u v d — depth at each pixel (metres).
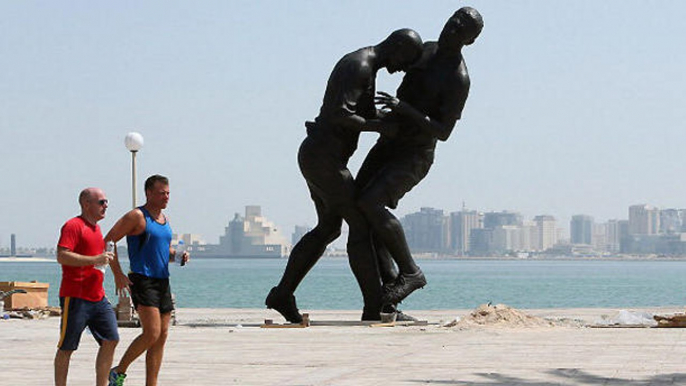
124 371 11.04
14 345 17.95
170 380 12.87
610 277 146.75
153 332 10.88
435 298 65.69
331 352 16.52
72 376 13.44
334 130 22.03
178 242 11.21
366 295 23.11
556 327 21.67
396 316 23.30
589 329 21.22
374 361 15.05
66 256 10.51
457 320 22.53
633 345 17.17
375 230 22.75
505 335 19.67
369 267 22.89
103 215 10.87
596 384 12.12
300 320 23.45
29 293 29.05
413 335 19.94
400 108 21.97
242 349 17.12
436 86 22.28
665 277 147.12
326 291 78.62
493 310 22.73
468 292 78.56
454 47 22.31
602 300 63.56
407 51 22.05
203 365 14.60
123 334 20.56
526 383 12.30
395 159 22.67
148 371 11.23
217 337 19.59
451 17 22.28
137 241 10.91
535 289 87.38
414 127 22.50
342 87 21.73
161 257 10.97
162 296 11.01
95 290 10.74
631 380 12.47
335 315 29.94
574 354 15.72
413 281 23.08
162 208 11.04
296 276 23.41
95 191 10.80
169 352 16.62
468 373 13.35
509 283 109.06
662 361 14.58
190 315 30.64
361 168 23.20
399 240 22.77
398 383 12.41
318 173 22.17
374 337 19.52
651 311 31.44
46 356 15.99
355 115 21.75
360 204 22.45
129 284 10.79
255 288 86.88
